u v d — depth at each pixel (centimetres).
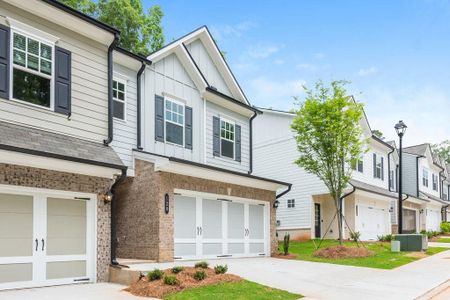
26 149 984
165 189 1399
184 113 1747
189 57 1759
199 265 1175
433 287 1184
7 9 1097
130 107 1516
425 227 3772
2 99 1056
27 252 1040
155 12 2798
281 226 2702
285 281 1203
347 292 1086
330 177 1898
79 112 1234
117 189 1477
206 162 1827
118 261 1315
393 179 3603
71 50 1238
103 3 2509
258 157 2872
